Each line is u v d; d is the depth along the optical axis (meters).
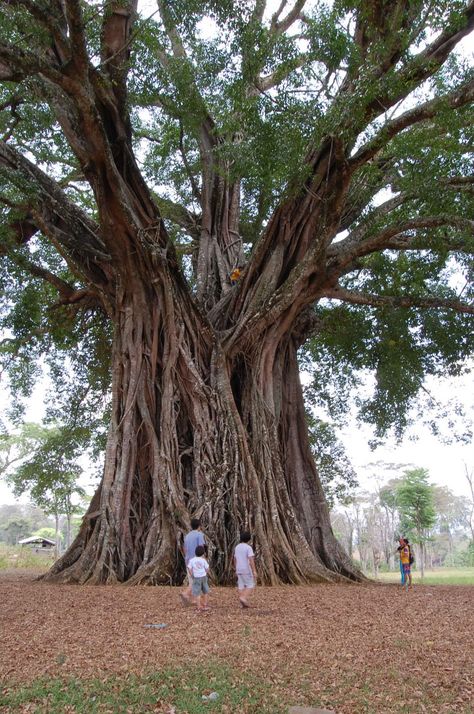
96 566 14.18
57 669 5.90
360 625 8.09
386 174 16.53
